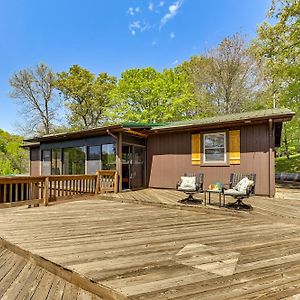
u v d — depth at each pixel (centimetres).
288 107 1309
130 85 1872
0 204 611
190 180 732
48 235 404
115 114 1953
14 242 366
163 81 1847
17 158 2361
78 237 393
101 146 1014
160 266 278
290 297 214
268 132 807
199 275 255
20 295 238
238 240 378
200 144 939
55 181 746
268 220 521
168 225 477
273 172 792
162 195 849
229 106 1756
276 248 340
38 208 668
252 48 1473
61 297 235
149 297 213
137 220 520
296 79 1232
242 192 598
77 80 2530
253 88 1700
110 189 920
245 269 270
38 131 2420
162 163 1045
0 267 308
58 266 281
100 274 257
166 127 948
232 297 213
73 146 1124
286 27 1163
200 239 383
